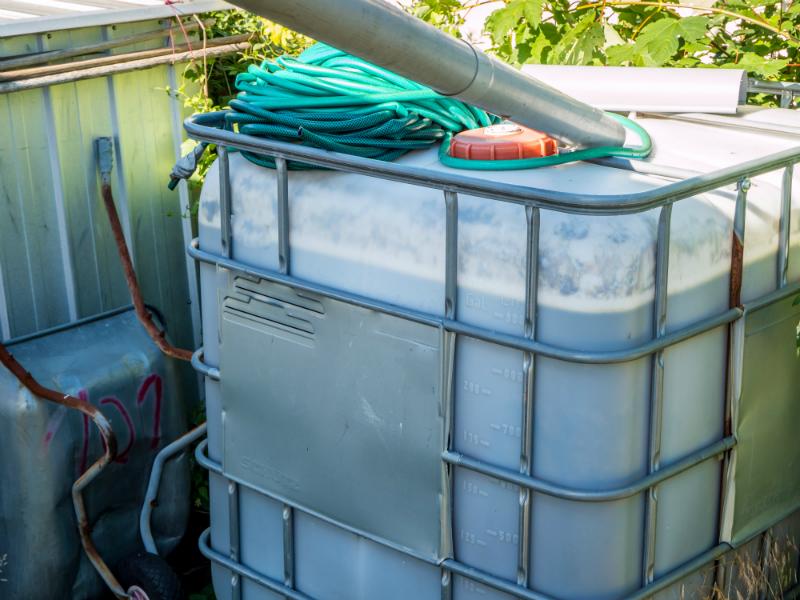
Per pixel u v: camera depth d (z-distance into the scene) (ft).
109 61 13.00
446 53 8.34
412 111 10.07
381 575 10.07
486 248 8.60
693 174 9.02
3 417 11.85
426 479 9.35
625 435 8.59
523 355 8.57
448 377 8.99
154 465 12.71
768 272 9.44
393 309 9.11
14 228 12.52
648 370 8.59
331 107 9.96
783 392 9.92
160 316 13.39
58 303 13.15
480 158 9.61
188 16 14.03
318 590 10.64
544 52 14.33
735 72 11.04
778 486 10.17
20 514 12.21
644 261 8.27
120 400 12.60
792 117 10.99
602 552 8.84
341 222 9.41
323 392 9.86
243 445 10.71
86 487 12.46
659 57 12.91
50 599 12.60
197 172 14.40
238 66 15.23
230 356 10.56
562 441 8.63
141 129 13.78
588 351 8.29
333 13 7.59
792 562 10.96
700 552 9.62
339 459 9.93
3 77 11.87
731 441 9.34
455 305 8.85
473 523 9.30
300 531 10.62
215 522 11.51
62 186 12.92
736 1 14.06
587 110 9.53
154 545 12.57
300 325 9.86
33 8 12.97
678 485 9.19
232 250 10.28
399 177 8.54
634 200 7.59
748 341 9.29
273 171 9.96
